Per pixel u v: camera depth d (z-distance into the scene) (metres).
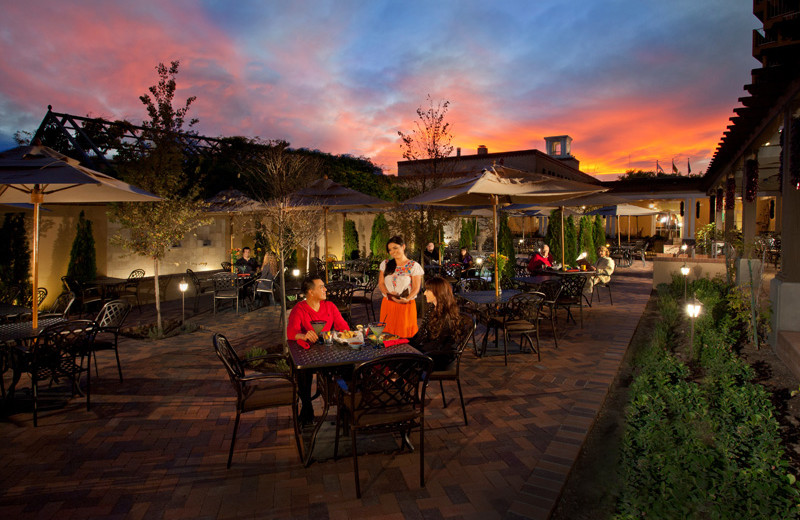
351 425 3.12
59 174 4.75
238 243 14.22
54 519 2.83
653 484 3.07
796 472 3.36
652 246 25.88
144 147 7.80
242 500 3.04
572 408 4.55
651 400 4.36
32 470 3.41
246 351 6.69
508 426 4.19
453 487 3.21
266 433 4.05
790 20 4.37
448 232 22.88
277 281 11.36
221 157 16.36
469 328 4.36
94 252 10.00
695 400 4.31
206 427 4.16
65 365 4.48
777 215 17.45
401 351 3.74
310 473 3.39
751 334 6.38
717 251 14.02
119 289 10.40
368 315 9.16
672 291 11.19
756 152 9.21
